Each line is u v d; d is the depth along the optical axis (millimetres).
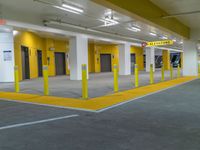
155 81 13336
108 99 7195
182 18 12836
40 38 19234
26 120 4801
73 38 15047
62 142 3463
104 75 20047
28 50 16672
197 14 11711
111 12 11211
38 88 10477
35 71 18203
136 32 18281
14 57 14289
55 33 13531
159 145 3250
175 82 12508
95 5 9914
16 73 9414
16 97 7918
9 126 4375
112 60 27891
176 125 4234
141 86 10773
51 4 9391
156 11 10055
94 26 15141
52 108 5965
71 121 4645
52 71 20672
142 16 8750
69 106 6160
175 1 9328
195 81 12930
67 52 22891
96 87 10508
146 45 19875
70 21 13531
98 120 4680
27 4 9891
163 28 11250
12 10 10648
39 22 12227
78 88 10188
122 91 9062
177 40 23062
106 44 26969
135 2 8273
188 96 7602
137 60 30766
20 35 15250
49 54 20250
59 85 11641
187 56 16953
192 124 4289
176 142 3359
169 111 5391
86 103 6555
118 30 17250
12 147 3303
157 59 39719
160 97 7477
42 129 4141
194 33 16406
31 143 3449
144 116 4941
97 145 3305
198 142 3350
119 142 3404
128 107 5926
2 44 14047
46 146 3312
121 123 4426
